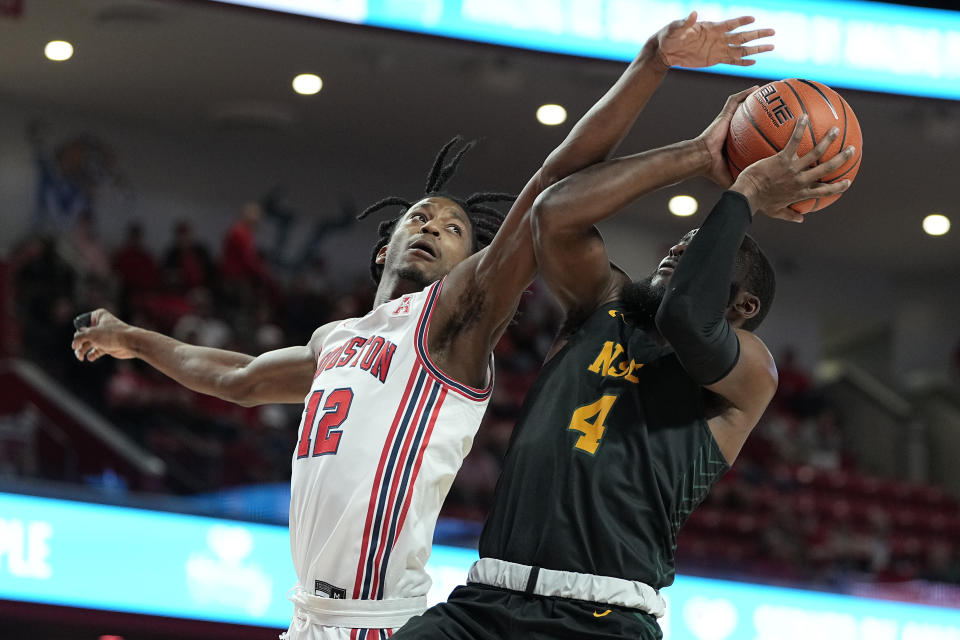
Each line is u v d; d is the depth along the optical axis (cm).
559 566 285
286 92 1595
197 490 1027
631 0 841
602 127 305
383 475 312
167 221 1683
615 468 292
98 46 1453
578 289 319
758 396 302
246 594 870
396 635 290
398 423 316
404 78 1534
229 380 389
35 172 1603
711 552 1318
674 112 1545
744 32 304
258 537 884
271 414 1291
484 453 1298
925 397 2048
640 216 1906
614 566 283
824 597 959
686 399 303
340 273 1772
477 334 324
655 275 321
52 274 1412
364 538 310
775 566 999
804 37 877
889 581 1173
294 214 1755
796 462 1722
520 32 823
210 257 1588
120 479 988
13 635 870
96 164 1645
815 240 1994
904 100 891
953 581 1192
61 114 1639
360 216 430
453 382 320
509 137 1706
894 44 891
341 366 332
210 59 1493
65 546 839
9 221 1579
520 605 285
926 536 1579
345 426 319
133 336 410
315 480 319
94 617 832
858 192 1781
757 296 328
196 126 1698
